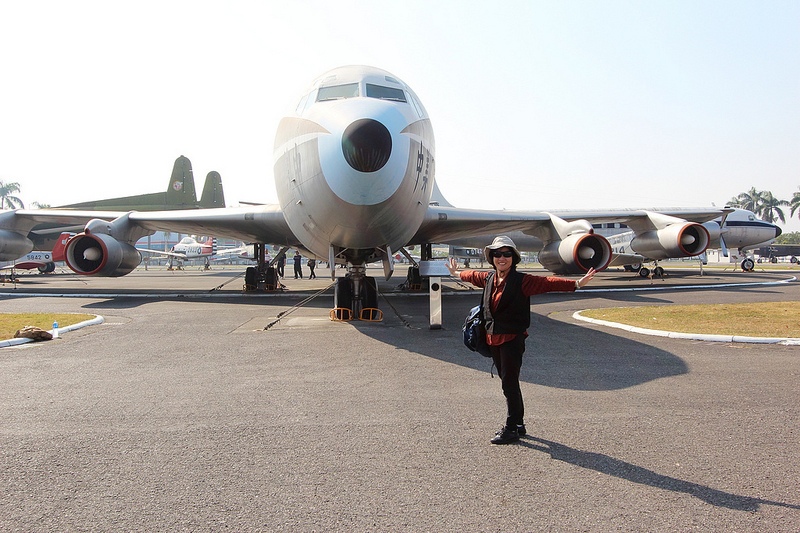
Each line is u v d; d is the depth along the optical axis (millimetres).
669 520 2783
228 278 34031
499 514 2861
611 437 4055
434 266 9656
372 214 8148
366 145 7625
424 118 9422
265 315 12008
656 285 20703
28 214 17422
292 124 9414
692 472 3400
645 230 18953
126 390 5598
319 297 16609
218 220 14906
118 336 9164
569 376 6039
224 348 7977
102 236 14891
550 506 2951
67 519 2846
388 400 5145
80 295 17281
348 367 6641
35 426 4434
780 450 3764
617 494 3098
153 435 4195
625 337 8750
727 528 2697
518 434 4062
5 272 38625
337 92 9164
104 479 3367
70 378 6148
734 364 6645
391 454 3752
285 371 6438
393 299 15547
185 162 42188
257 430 4293
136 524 2785
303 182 8742
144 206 39781
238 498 3088
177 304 14594
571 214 18500
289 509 2943
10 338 8711
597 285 20969
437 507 2949
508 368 3988
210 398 5262
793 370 6297
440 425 4387
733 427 4262
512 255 3959
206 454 3783
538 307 13141
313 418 4594
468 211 15203
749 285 20250
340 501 3033
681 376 6020
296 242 15539
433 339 8641
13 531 2715
